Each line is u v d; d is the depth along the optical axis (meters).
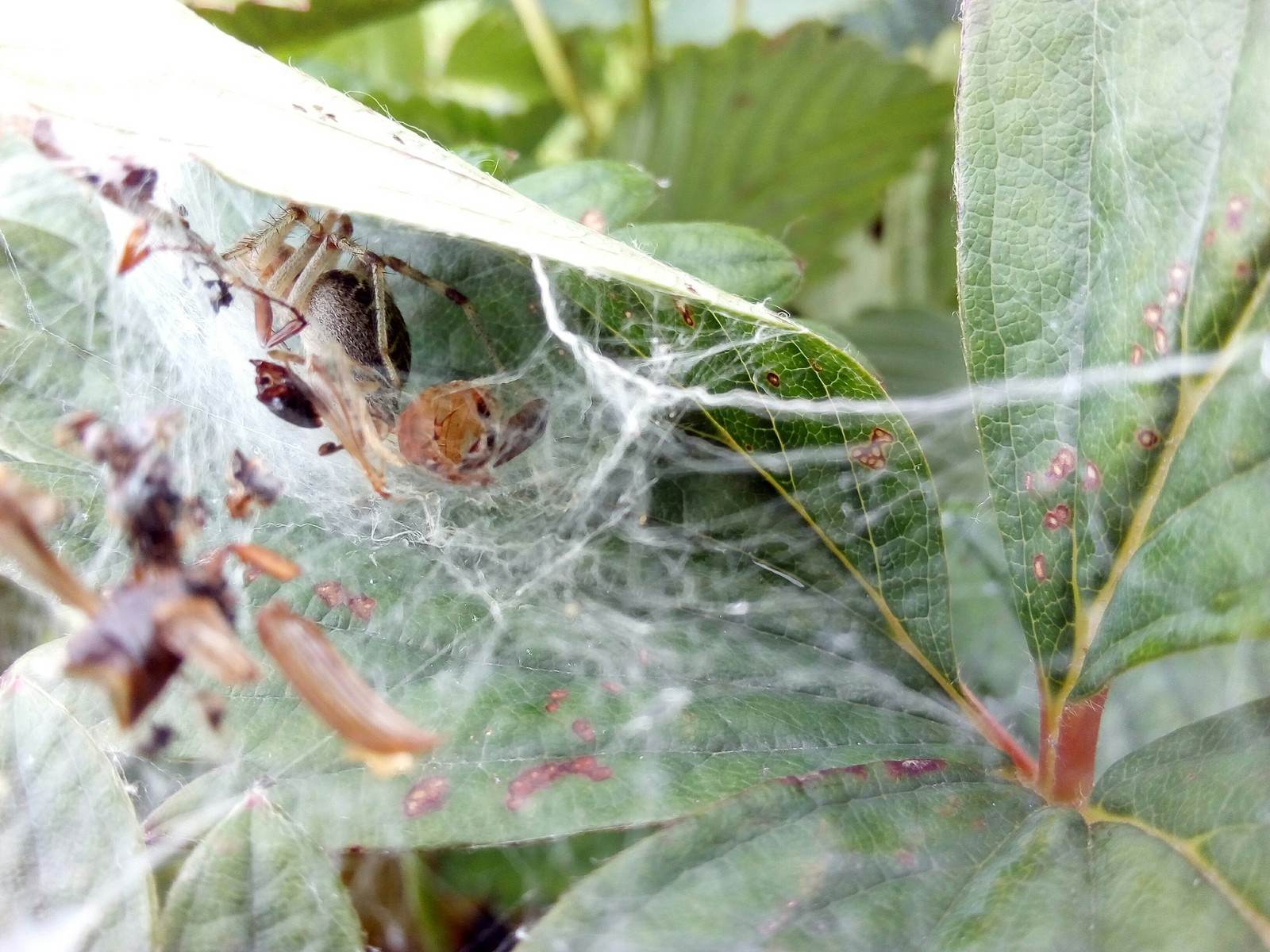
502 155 0.07
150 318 0.06
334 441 0.07
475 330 0.07
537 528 0.06
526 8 0.11
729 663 0.05
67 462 0.05
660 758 0.05
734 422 0.06
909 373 0.10
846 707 0.05
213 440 0.06
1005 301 0.05
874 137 0.10
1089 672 0.05
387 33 0.13
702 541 0.06
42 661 0.05
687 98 0.10
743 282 0.06
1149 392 0.05
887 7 0.12
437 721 0.05
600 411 0.07
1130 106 0.05
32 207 0.06
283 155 0.05
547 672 0.05
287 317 0.07
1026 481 0.05
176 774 0.06
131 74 0.05
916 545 0.06
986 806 0.05
